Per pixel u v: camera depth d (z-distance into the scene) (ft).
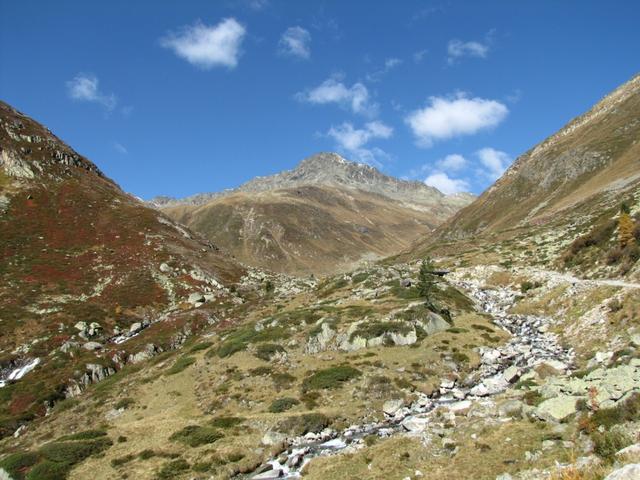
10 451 160.04
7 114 517.14
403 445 97.25
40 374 230.27
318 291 299.79
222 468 111.86
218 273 413.18
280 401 147.23
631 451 56.08
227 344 201.36
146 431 140.46
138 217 457.68
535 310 211.41
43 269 345.51
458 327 192.54
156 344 263.49
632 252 207.51
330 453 108.99
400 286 248.52
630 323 148.46
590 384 92.73
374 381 149.38
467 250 410.72
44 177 466.29
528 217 581.94
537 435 81.35
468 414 106.11
